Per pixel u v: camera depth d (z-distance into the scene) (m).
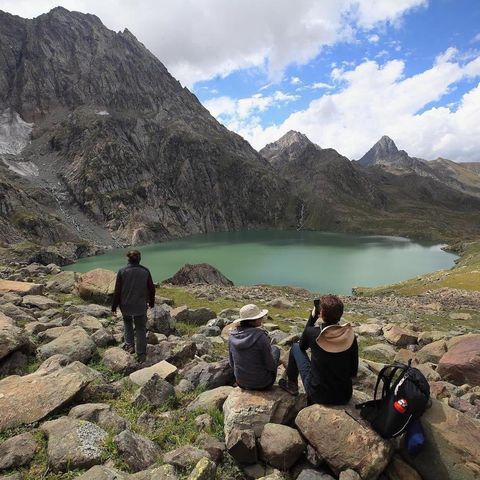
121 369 10.69
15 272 30.05
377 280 112.25
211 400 8.74
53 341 11.47
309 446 7.10
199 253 186.12
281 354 11.40
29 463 6.34
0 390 8.05
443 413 7.06
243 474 6.78
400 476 6.59
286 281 109.00
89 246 199.75
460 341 15.20
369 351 18.78
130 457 6.41
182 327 18.52
